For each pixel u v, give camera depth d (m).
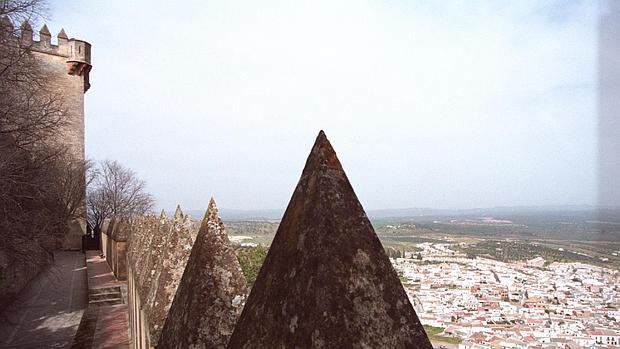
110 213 60.50
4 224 13.83
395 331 1.54
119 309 16.03
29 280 21.36
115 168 62.81
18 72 16.81
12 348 13.14
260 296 1.79
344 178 1.79
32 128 16.92
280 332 1.60
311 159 1.89
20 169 15.45
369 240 1.67
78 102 42.44
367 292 1.57
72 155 36.91
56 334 14.45
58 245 38.31
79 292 20.02
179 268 4.82
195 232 5.29
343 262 1.59
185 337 2.83
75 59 41.78
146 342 4.93
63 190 26.53
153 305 4.63
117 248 20.97
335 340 1.47
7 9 15.31
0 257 15.68
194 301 2.93
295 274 1.65
